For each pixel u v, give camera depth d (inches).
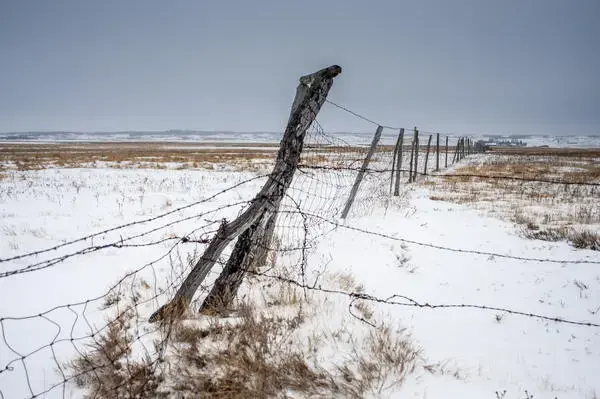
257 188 605.0
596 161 1325.0
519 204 478.9
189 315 147.4
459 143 1325.0
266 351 126.6
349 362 125.1
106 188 598.2
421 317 177.6
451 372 130.7
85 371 122.2
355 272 222.2
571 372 137.2
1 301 184.2
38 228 328.5
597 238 296.0
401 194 538.3
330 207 367.2
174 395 113.2
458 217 398.0
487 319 179.9
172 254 246.4
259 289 175.3
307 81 147.1
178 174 855.7
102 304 174.9
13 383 124.3
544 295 207.6
